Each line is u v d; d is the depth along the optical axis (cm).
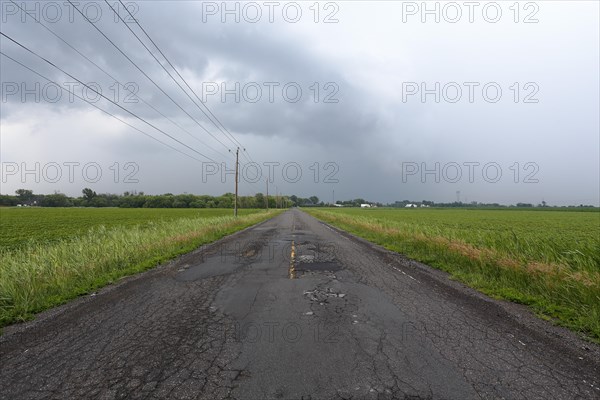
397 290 660
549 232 2561
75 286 686
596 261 684
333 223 3241
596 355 372
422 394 290
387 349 381
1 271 684
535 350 382
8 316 493
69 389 301
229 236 1864
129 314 510
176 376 321
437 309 536
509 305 562
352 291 651
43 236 2159
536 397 289
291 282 727
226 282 728
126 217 4638
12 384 311
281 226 2795
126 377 321
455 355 368
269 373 325
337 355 365
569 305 544
